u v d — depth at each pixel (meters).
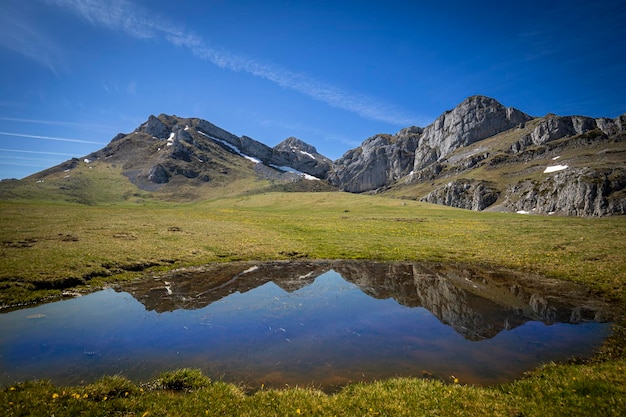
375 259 38.25
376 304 22.42
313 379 12.52
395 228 61.19
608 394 10.12
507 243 43.50
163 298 22.88
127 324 17.94
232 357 14.31
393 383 11.42
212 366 13.48
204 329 17.48
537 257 34.66
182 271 30.66
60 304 20.91
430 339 16.44
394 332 17.36
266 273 31.36
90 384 11.02
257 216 80.62
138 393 10.71
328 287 26.84
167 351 14.80
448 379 12.49
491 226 61.47
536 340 16.25
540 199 195.75
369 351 15.02
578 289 25.28
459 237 50.88
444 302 22.83
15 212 56.38
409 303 22.67
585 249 35.78
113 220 54.38
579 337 16.53
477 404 9.87
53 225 44.72
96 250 31.64
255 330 17.45
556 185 193.50
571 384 10.95
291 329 17.67
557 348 15.28
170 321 18.58
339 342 16.02
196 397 10.27
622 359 13.62
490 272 31.77
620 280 25.17
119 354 14.38
